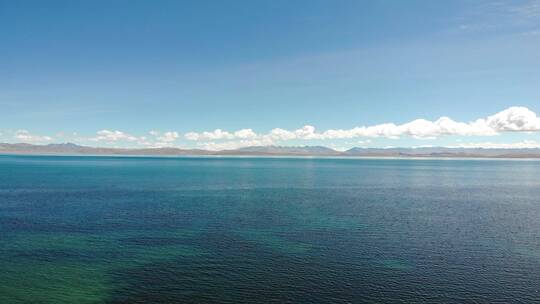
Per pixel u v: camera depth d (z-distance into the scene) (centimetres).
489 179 15075
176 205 7100
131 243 4338
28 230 4947
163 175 15788
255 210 6550
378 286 3125
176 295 2941
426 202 7794
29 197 8088
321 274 3378
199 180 13262
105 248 4134
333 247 4206
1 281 3206
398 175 17262
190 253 3962
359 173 18788
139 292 2997
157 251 4034
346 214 6206
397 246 4253
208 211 6425
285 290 3039
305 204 7325
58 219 5662
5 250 4047
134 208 6712
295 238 4575
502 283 3206
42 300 2859
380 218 5872
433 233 4872
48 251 4022
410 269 3512
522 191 10275
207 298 2892
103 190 9619
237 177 15000
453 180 14325
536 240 4544
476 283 3198
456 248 4188
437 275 3372
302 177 15388
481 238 4625
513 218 5966
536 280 3272
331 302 2834
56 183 11425
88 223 5391
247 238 4569
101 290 3031
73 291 3012
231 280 3241
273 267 3547
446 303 2842
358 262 3700
